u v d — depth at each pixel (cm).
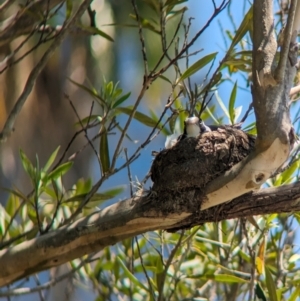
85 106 1856
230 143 622
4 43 784
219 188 583
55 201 855
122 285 900
